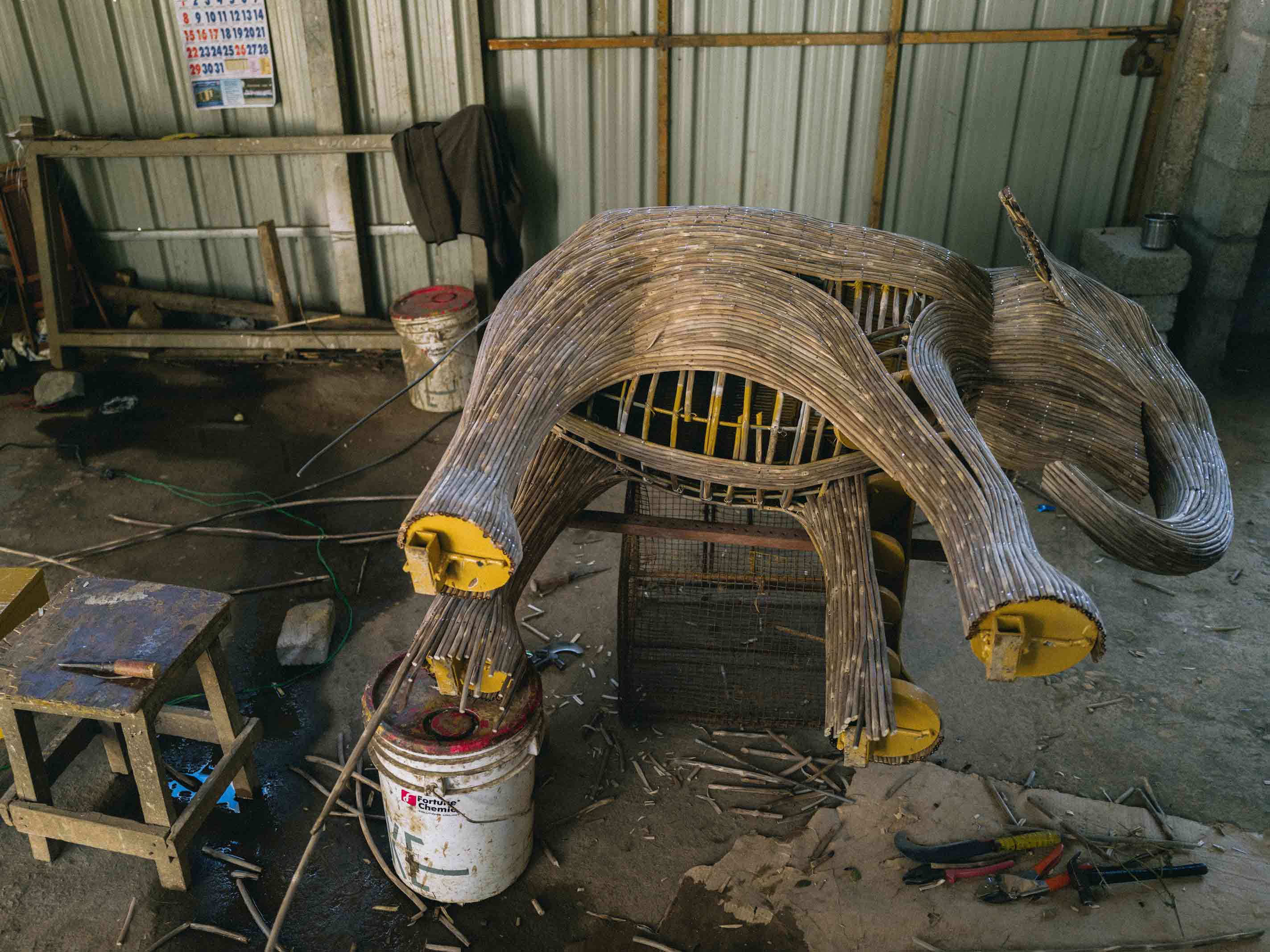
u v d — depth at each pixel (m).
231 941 3.62
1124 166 7.12
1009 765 4.32
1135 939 3.56
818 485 3.59
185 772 4.32
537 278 3.53
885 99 6.87
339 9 6.89
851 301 3.53
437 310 6.80
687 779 4.27
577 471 3.72
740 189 7.33
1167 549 3.11
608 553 5.73
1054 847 3.88
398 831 3.58
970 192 7.23
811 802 4.15
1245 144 6.42
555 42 6.84
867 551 3.42
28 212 7.61
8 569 4.24
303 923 3.68
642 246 3.49
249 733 4.03
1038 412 3.71
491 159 6.93
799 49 6.80
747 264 3.43
